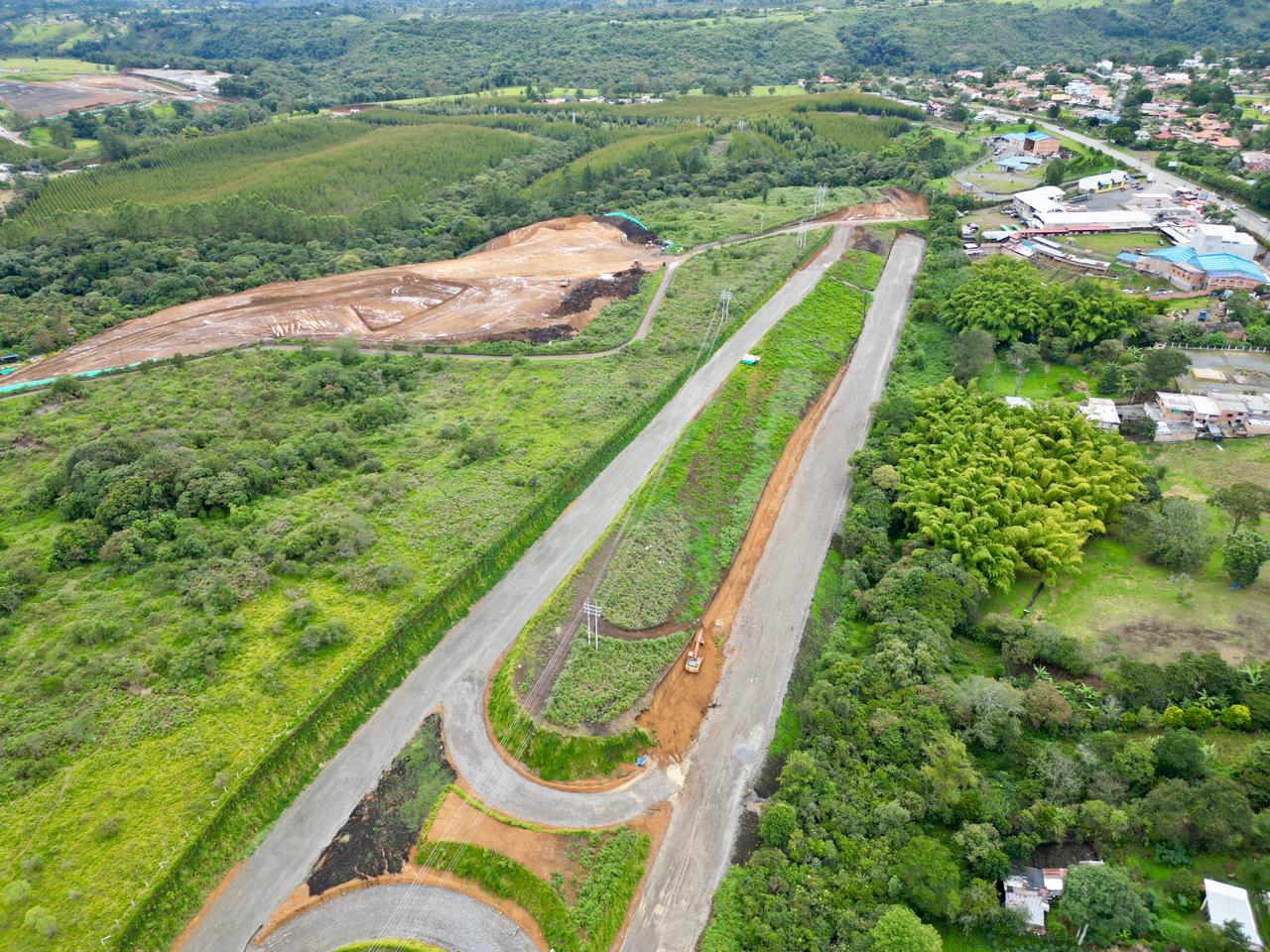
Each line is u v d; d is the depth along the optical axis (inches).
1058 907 2434.8
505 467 4468.5
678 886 2694.4
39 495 4121.6
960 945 2397.9
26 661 3248.0
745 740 3174.2
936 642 3299.7
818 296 6427.2
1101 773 2716.5
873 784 2819.9
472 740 3154.5
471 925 2591.0
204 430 4630.9
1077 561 3730.3
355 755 3102.9
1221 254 6333.7
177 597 3592.5
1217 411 4697.3
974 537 3801.7
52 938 2391.7
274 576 3737.7
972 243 7303.2
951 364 5629.9
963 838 2583.7
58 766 2866.6
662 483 4411.9
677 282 6614.2
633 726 3171.8
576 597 3740.2
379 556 3848.4
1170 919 2336.4
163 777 2842.0
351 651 3356.3
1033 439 4330.7
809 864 2625.5
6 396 5068.9
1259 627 3447.3
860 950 2329.0
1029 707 3009.4
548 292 6530.5
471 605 3757.4
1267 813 2469.2
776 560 4079.7
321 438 4584.2
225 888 2662.4
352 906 2632.9
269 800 2886.3
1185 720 2918.3
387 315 6181.1
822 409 5305.1
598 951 2517.2
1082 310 5541.3
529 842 2802.7
